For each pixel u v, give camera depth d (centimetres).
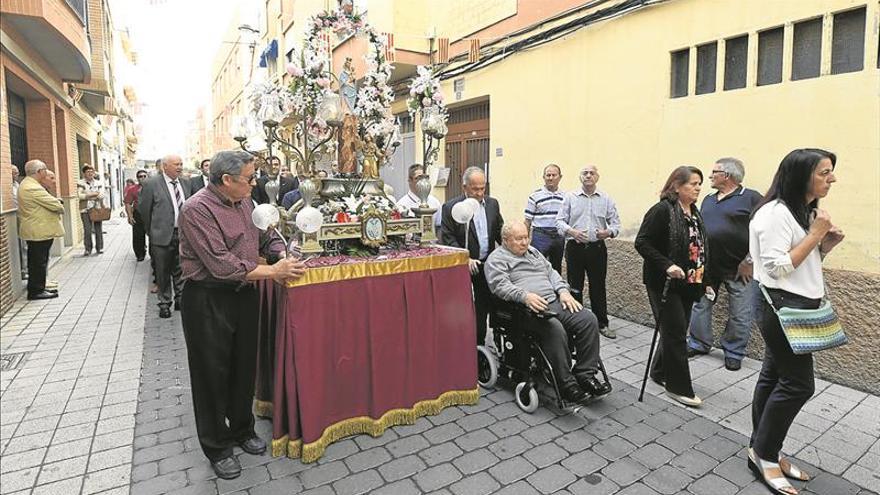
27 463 277
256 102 351
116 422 323
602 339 489
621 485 263
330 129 363
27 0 604
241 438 294
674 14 471
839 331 247
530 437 311
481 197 433
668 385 360
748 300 404
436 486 261
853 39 365
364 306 306
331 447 298
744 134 425
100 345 468
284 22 1455
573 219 500
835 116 368
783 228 246
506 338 362
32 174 629
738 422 329
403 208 379
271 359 319
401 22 791
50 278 778
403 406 324
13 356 436
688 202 349
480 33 710
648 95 499
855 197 362
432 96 370
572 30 571
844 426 322
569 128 587
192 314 261
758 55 420
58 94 964
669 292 349
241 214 270
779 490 254
